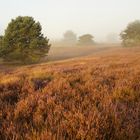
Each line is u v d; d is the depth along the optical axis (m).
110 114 3.55
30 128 3.24
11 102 4.93
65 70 10.95
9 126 3.30
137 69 9.89
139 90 5.77
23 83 6.95
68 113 3.60
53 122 3.35
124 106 4.12
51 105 4.26
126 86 5.71
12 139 2.87
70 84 6.75
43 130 3.07
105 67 11.82
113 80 7.30
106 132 3.07
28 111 4.01
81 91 5.59
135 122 3.50
